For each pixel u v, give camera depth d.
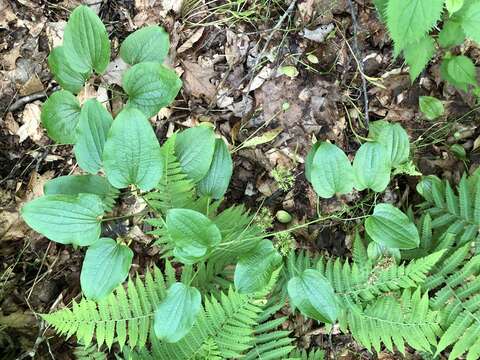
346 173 0.54
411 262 0.60
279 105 0.72
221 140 0.59
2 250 0.67
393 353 0.70
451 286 0.63
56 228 0.48
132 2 0.71
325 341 0.70
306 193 0.71
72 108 0.56
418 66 0.60
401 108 0.74
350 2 0.70
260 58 0.72
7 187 0.67
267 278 0.54
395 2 0.48
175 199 0.58
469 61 0.62
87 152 0.52
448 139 0.74
